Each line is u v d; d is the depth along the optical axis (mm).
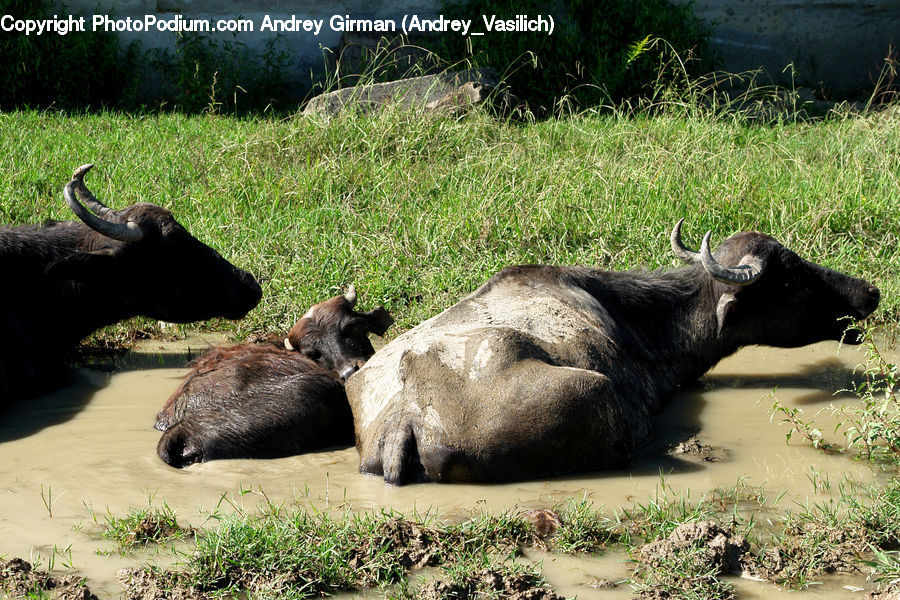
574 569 12117
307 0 51594
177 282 19844
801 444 16281
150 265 19578
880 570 11828
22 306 18984
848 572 12016
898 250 25047
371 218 26938
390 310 22438
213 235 25484
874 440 16219
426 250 24812
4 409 17906
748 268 18031
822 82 53719
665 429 17172
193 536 12836
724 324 18250
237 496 14164
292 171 31203
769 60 53688
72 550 12477
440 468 14430
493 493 14242
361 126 34125
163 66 50469
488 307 17375
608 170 30688
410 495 14148
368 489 14391
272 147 33188
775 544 12594
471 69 43781
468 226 25672
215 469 15164
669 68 48719
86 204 19641
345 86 48188
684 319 19234
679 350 19078
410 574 12062
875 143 33656
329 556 12086
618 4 49625
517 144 34000
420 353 15391
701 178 29391
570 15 50344
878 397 18500
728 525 13000
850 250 24547
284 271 23688
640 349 18328
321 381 16297
